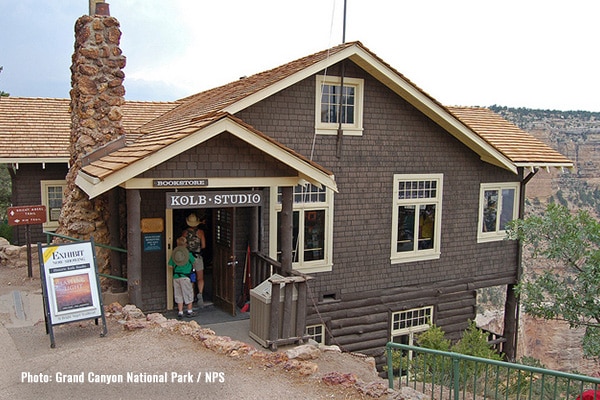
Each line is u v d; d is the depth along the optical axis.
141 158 8.02
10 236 18.19
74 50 11.43
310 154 11.66
